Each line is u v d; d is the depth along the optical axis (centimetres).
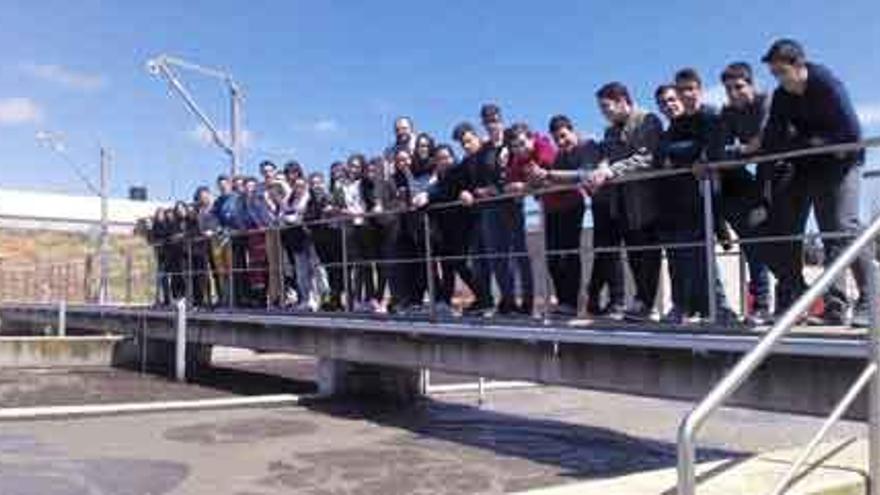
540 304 1060
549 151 1009
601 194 959
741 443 1184
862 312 755
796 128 752
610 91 923
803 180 757
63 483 898
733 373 367
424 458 1041
